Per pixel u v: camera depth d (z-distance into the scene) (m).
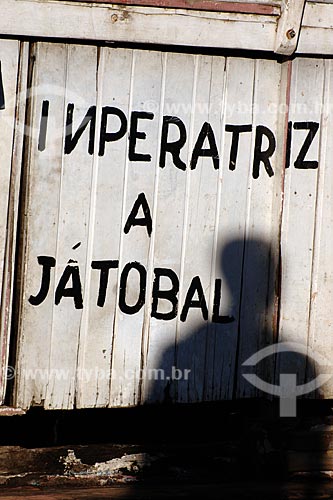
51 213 9.66
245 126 10.20
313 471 10.64
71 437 10.84
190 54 9.94
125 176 9.85
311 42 10.11
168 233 10.05
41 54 9.48
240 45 9.86
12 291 9.66
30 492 9.61
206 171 10.11
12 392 9.77
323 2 10.05
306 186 10.45
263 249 10.40
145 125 9.87
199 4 9.66
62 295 9.78
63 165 9.66
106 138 9.76
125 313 9.99
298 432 10.63
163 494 9.76
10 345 9.72
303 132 10.39
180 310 10.19
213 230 10.20
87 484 9.98
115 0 9.42
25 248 9.62
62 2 9.31
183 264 10.12
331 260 10.60
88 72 9.65
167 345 10.19
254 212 10.34
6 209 9.53
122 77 9.76
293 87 10.32
